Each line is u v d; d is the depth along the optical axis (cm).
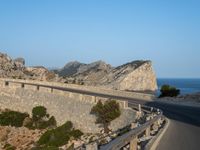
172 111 4191
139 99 6034
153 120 1956
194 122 3017
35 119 5925
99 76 17225
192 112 4078
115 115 4038
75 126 5009
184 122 3005
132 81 15738
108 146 849
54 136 4528
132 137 1202
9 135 5600
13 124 6003
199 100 5306
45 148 4128
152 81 16288
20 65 14738
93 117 4597
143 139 1684
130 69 16188
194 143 1764
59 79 13900
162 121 2972
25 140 5281
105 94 6838
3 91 7194
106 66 18188
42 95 6184
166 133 2195
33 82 9269
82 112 4891
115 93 6906
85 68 19562
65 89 7488
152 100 5909
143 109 3828
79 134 4538
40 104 6175
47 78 13962
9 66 14088
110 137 1352
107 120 4116
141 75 15950
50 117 5819
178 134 2152
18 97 6831
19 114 6350
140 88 15862
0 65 13800
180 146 1653
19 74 13775
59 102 5631
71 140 4312
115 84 15562
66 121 5303
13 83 7062
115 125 4038
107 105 4131
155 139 1848
